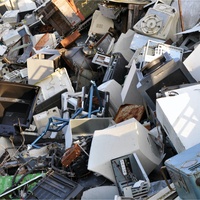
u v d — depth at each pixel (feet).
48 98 11.96
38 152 8.82
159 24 12.30
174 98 6.85
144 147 7.14
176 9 12.82
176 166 4.99
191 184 4.64
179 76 8.29
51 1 15.38
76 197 6.63
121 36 13.20
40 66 13.46
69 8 15.58
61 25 15.81
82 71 13.25
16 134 9.91
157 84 8.33
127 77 10.55
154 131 8.08
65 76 12.61
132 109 9.71
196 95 6.83
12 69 15.94
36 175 7.42
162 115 6.91
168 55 8.48
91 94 10.07
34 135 9.87
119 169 6.84
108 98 10.27
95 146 7.30
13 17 21.25
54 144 8.95
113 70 12.01
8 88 10.03
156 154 7.40
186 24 12.29
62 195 6.64
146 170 7.11
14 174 7.77
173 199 5.72
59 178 7.02
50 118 9.96
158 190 6.27
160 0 13.35
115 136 7.29
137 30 12.57
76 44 15.38
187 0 12.49
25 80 14.47
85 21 15.93
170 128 6.73
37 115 10.86
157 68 8.26
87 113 10.13
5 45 19.04
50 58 13.61
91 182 7.27
